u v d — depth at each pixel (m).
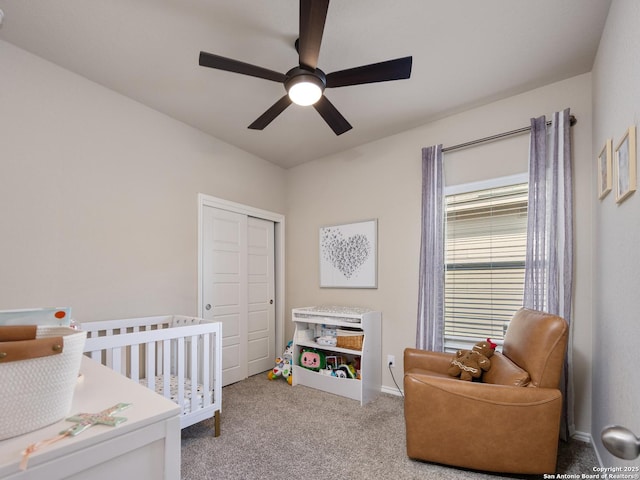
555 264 2.31
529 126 2.56
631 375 1.41
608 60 1.82
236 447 2.14
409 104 2.78
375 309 3.38
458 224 2.93
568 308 2.26
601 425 1.92
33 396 0.70
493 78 2.42
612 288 1.73
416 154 3.19
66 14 1.82
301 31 1.51
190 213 3.13
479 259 2.80
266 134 3.36
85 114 2.40
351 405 2.86
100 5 1.76
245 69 1.81
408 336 3.14
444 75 2.38
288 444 2.18
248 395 3.10
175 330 2.11
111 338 1.82
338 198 3.80
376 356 3.16
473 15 1.83
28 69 2.12
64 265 2.25
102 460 0.70
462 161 2.91
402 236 3.24
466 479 1.81
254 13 1.82
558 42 2.04
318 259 3.93
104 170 2.50
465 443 1.83
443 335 2.83
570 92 2.41
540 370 1.80
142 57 2.19
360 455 2.05
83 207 2.37
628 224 1.47
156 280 2.81
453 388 1.86
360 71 1.81
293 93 1.93
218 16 1.84
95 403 0.85
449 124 2.98
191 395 2.17
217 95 2.65
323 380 3.21
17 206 2.06
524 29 1.93
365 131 3.29
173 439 0.82
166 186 2.93
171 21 1.88
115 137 2.58
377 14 1.81
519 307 2.61
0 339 0.78
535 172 2.43
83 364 1.20
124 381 1.02
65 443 0.65
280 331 4.14
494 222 2.75
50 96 2.22
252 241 3.90
